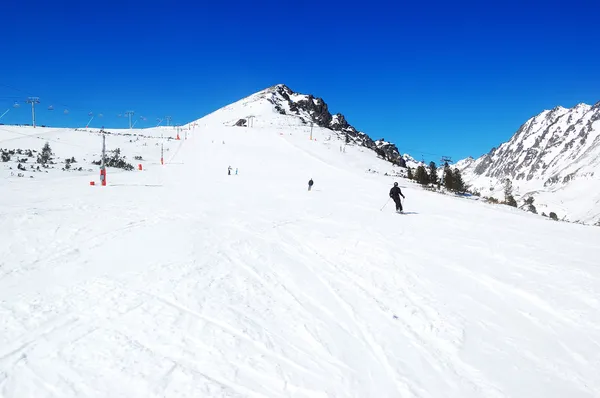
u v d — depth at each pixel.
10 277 9.86
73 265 10.89
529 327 7.80
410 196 30.50
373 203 25.61
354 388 5.98
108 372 6.08
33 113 85.12
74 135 80.31
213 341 7.08
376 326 7.97
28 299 8.64
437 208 24.27
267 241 14.55
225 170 56.25
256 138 105.94
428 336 7.59
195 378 6.00
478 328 7.82
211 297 9.02
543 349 7.04
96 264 11.06
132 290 9.27
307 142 103.56
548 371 6.43
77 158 58.12
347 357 6.83
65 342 6.90
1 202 19.62
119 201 22.44
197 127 140.50
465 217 20.44
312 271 11.24
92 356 6.50
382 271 11.13
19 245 12.36
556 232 16.66
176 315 8.03
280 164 64.75
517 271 10.79
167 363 6.36
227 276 10.49
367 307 8.84
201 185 35.25
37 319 7.72
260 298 9.18
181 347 6.85
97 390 5.67
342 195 29.84
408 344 7.30
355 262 12.05
